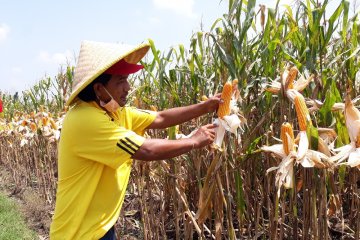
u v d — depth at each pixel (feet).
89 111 7.34
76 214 7.68
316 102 8.49
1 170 40.09
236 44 10.15
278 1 10.66
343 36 10.16
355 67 10.86
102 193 7.81
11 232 18.19
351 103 7.04
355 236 11.03
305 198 10.33
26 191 27.30
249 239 12.30
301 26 11.85
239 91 9.67
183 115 9.25
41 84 30.27
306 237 10.40
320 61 9.99
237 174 9.95
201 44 12.21
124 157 7.29
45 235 19.12
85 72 7.23
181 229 15.93
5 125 36.47
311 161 7.11
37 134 24.29
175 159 12.95
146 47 7.95
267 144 9.60
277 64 10.85
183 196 13.12
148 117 9.18
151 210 14.52
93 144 7.30
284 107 9.47
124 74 7.46
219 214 10.55
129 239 16.53
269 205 10.91
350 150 6.98
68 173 7.68
